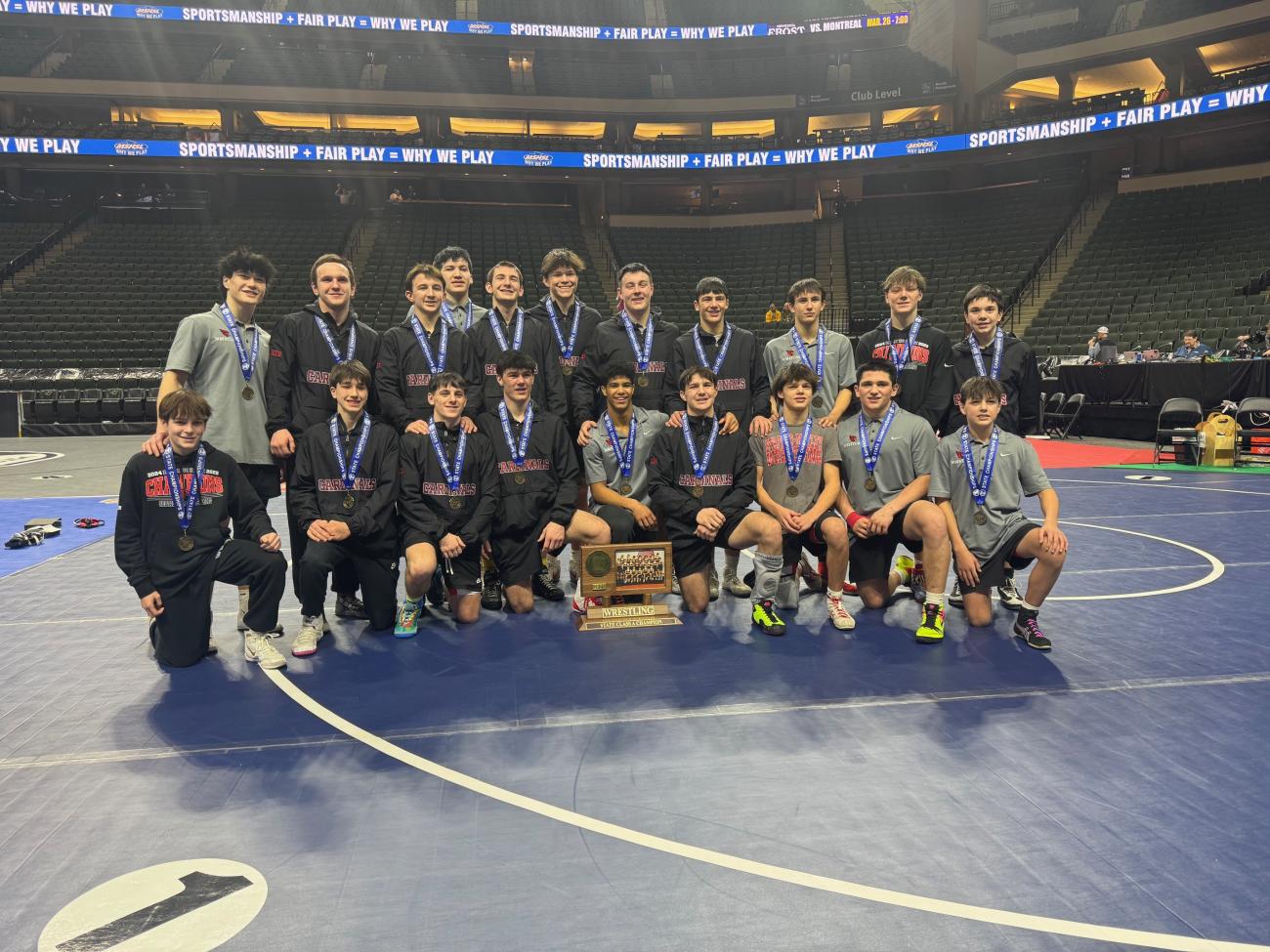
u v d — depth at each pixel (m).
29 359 19.72
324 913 1.92
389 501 4.20
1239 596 4.73
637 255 27.03
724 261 27.09
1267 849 2.15
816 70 30.11
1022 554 4.06
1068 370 16.11
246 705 3.26
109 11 26.06
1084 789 2.49
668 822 2.32
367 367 4.60
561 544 4.61
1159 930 1.83
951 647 3.92
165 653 3.75
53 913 1.92
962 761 2.69
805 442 4.46
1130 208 23.03
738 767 2.65
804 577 5.27
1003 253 24.09
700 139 29.34
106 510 8.55
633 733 2.94
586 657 3.82
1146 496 8.65
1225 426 11.20
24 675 3.63
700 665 3.69
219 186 27.83
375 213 28.19
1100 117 22.19
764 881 2.03
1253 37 23.23
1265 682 3.38
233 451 4.23
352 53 30.16
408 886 2.03
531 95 28.16
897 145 24.84
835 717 3.07
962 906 1.92
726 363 4.95
